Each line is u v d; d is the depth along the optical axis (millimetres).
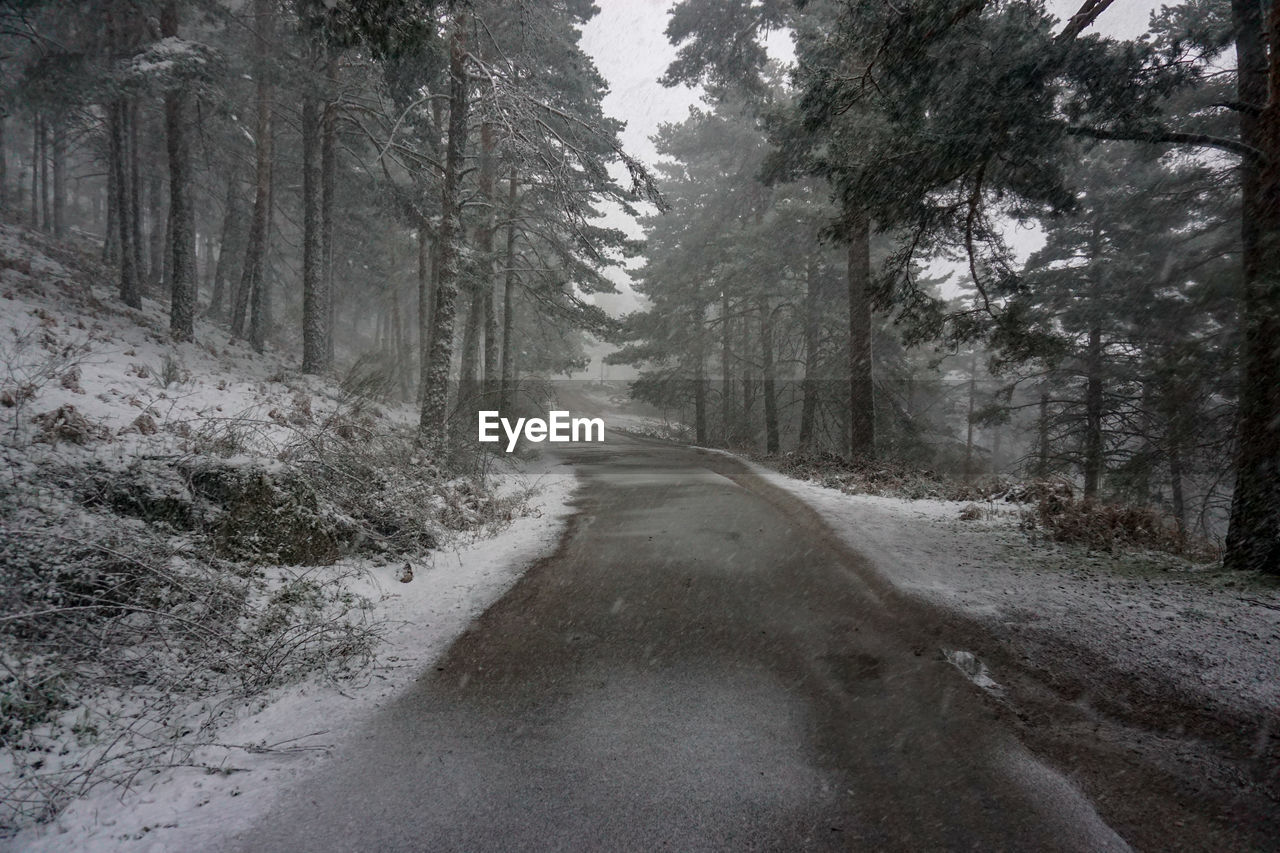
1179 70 6715
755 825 2744
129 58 14281
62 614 3834
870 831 2709
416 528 7438
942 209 8609
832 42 9062
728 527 9047
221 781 3053
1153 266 17266
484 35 15391
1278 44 6430
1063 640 4742
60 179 26797
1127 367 18297
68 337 9828
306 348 17422
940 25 6953
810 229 21297
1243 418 6773
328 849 2582
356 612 5297
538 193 19688
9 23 14930
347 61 18203
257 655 4211
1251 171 6953
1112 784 3059
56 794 2824
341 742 3434
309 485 6461
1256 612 5301
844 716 3742
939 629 5004
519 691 4078
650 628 5215
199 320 19469
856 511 9734
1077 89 6871
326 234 22891
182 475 5695
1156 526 8148
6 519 4199
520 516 9875
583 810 2844
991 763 3238
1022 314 9492
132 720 3488
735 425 33062
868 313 16469
